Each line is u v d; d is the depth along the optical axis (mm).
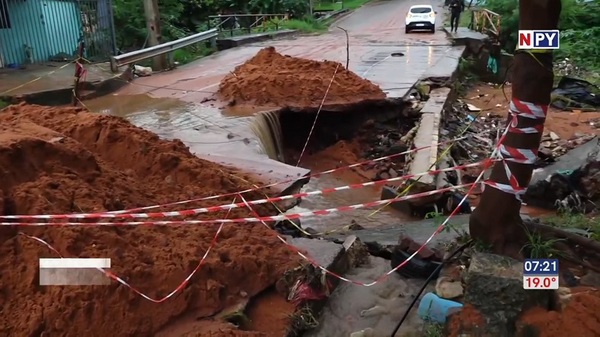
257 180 7012
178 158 5992
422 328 4375
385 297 4883
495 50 22375
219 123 10477
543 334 3705
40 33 16375
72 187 4695
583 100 16062
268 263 4605
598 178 8422
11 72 14516
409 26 28594
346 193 10195
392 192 9195
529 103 4098
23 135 5059
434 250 5172
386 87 14031
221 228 4852
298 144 12352
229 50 22703
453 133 12742
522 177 4254
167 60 17906
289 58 13898
